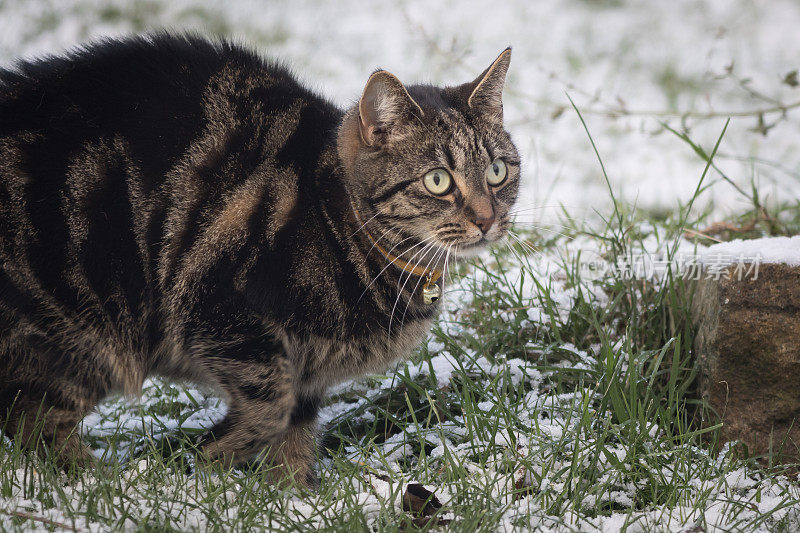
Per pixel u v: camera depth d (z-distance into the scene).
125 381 5.99
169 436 6.61
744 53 18.78
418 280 6.20
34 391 5.83
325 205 5.89
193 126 5.86
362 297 5.95
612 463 5.60
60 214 5.61
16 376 5.78
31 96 5.84
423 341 7.06
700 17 20.86
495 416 6.27
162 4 19.44
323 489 5.59
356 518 4.93
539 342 7.47
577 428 5.78
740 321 6.12
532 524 5.15
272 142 5.95
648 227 9.79
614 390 6.15
